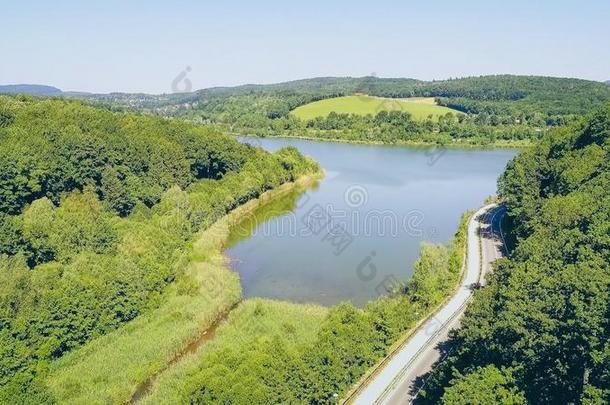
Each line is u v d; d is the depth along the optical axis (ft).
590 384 159.43
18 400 203.21
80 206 363.97
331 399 205.98
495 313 203.51
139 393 239.50
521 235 354.95
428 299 284.41
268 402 189.26
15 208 353.31
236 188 527.81
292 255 415.23
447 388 169.78
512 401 153.69
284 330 272.51
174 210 417.28
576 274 188.85
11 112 458.50
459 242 390.42
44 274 274.16
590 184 307.17
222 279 340.18
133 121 548.31
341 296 340.18
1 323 238.68
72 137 411.34
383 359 238.48
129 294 291.79
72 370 245.24
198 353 256.32
